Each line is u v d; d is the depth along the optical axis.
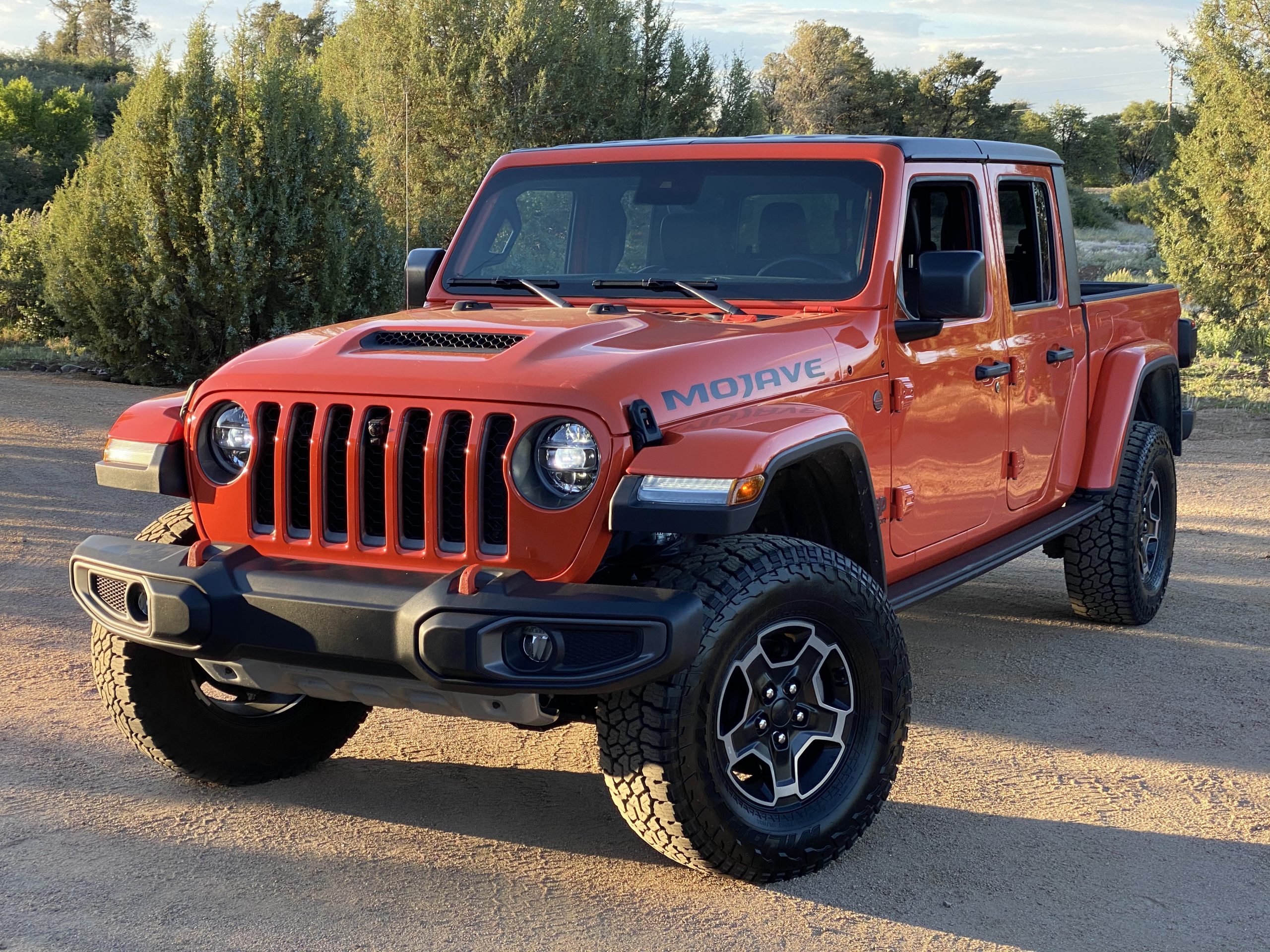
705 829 3.08
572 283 4.41
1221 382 15.61
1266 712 4.84
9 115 44.00
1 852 3.35
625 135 20.61
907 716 3.50
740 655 3.11
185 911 3.06
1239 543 8.18
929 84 82.19
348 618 3.00
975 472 4.64
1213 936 3.10
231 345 15.09
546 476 3.06
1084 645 5.75
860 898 3.24
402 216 19.73
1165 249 21.00
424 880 3.28
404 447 3.15
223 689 3.92
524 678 2.88
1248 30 19.91
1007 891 3.31
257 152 14.88
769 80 74.75
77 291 15.19
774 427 3.19
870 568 3.68
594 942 2.97
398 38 20.52
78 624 5.55
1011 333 4.84
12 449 9.91
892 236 4.06
